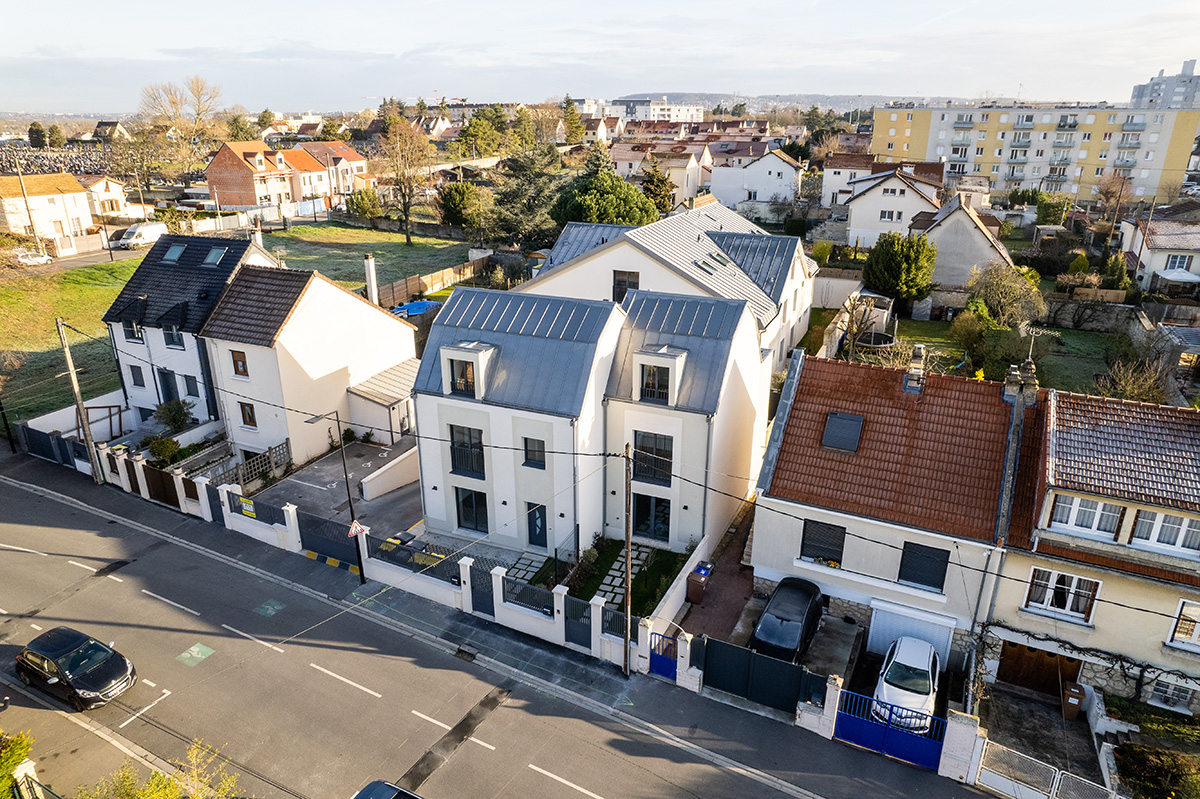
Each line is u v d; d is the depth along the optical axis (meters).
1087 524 21.38
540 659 24.59
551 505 29.09
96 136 160.62
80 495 35.03
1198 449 21.14
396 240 90.31
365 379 41.44
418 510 34.12
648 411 28.50
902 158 123.88
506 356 29.22
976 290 55.25
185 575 29.02
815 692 21.55
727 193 106.69
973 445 24.23
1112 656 21.56
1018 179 117.00
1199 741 20.16
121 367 41.94
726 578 28.42
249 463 35.38
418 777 19.97
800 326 52.97
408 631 25.98
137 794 16.19
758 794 19.44
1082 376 46.12
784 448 25.95
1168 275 58.28
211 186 101.38
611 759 20.56
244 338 36.00
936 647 23.73
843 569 25.02
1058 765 20.25
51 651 22.89
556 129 186.25
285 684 23.41
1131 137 108.38
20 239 67.31
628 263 40.00
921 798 19.20
